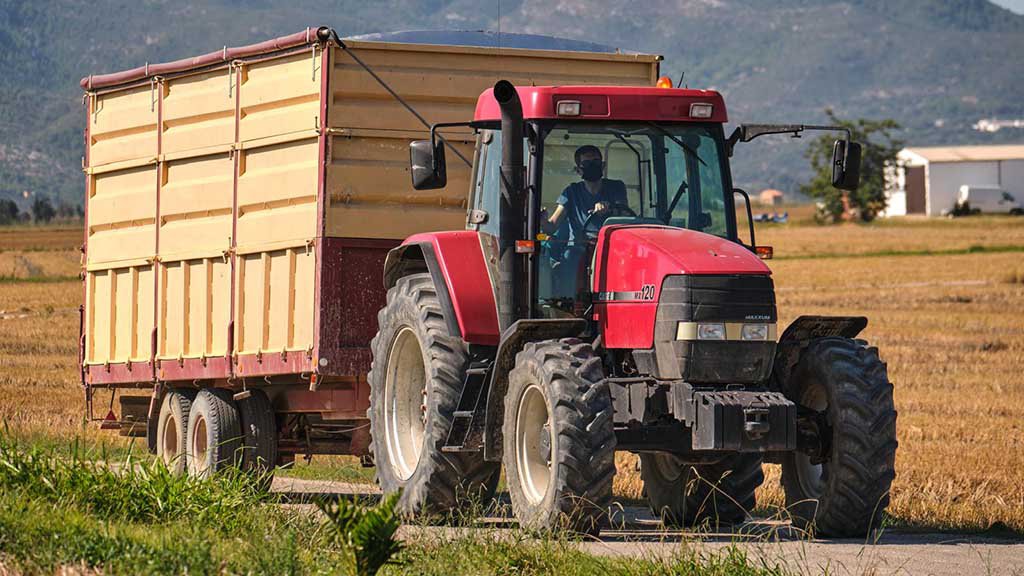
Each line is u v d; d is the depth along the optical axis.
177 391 32.56
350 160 27.67
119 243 34.09
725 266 21.75
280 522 19.92
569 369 21.30
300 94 28.16
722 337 21.48
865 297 118.12
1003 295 119.12
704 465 25.62
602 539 22.23
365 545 15.41
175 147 31.92
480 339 23.61
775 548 21.12
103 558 16.05
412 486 24.41
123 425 36.12
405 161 28.03
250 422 30.61
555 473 21.11
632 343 22.25
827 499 22.42
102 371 35.25
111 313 34.72
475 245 24.62
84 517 18.89
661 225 23.41
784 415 21.11
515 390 22.34
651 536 23.05
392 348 25.86
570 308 23.22
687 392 21.42
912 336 87.94
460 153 28.11
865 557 20.30
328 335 27.39
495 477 24.91
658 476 26.97
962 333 90.31
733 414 20.94
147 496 20.81
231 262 30.23
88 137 34.94
